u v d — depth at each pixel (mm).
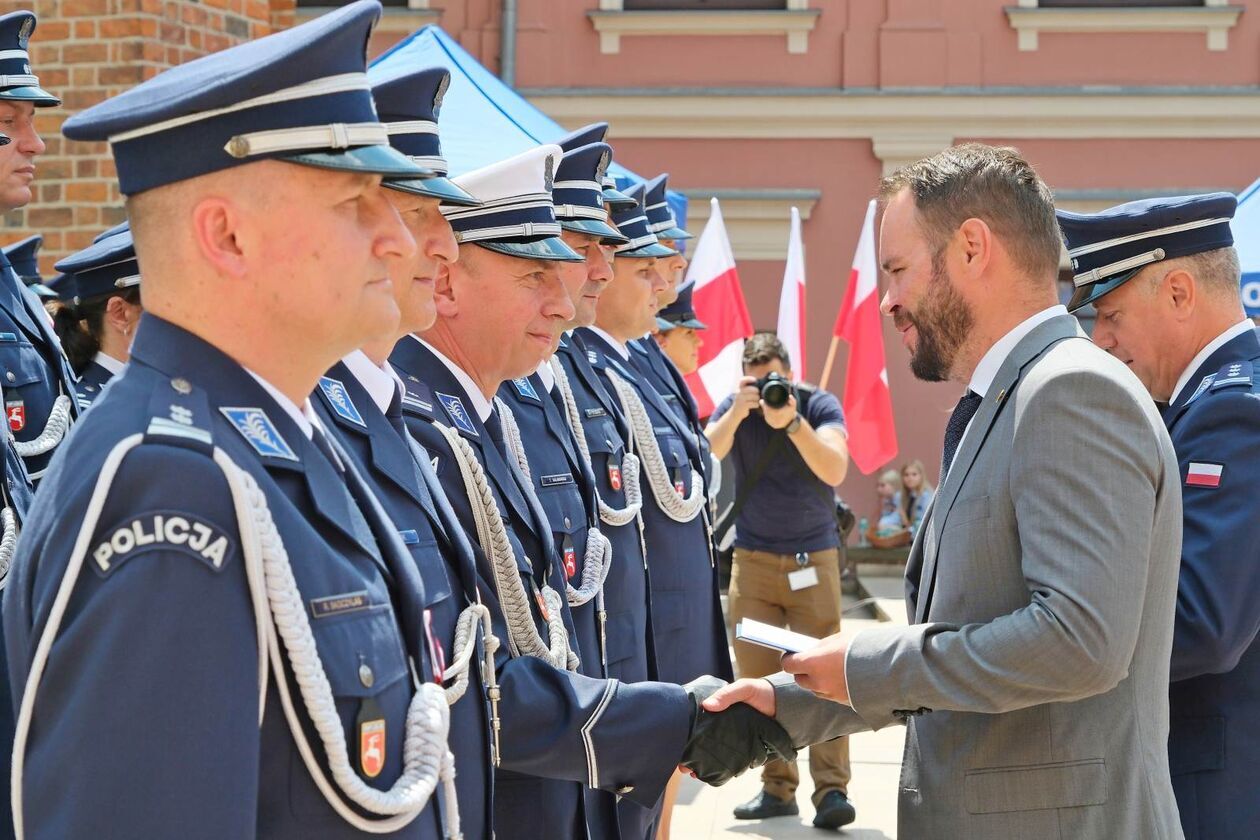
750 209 11188
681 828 4887
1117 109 11016
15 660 1314
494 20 11289
